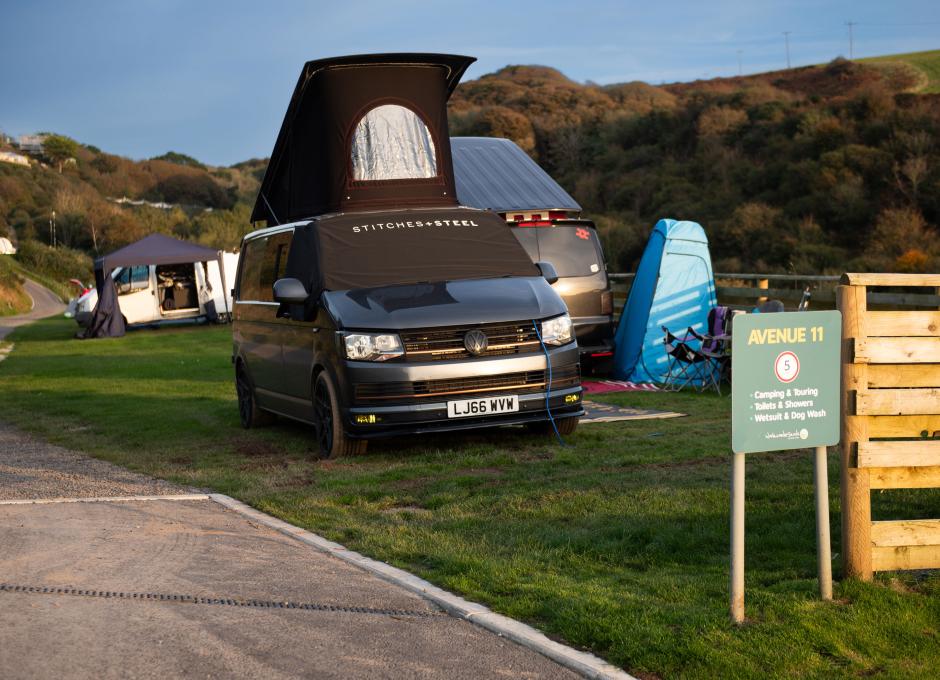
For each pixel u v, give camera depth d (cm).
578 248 1343
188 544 566
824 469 452
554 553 540
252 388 1064
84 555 536
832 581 473
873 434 484
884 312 479
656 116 7319
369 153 1058
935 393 485
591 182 7044
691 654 388
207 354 2130
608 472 747
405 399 805
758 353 433
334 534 593
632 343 1391
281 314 944
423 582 492
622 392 1263
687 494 657
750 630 413
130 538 577
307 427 1071
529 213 1416
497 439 916
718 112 6862
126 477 807
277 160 1189
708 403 1141
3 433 1134
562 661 392
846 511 479
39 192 12912
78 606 449
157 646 402
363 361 809
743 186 6075
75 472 837
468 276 900
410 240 927
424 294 855
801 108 6525
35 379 1761
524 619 437
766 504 626
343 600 466
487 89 9538
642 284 1406
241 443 983
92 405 1348
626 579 494
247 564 525
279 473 803
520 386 832
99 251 11431
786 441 439
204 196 16125
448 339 819
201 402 1344
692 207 6100
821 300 1373
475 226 958
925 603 444
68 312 3781
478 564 511
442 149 1088
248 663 386
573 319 1324
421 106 1074
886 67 8188
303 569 518
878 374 481
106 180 15700
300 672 378
